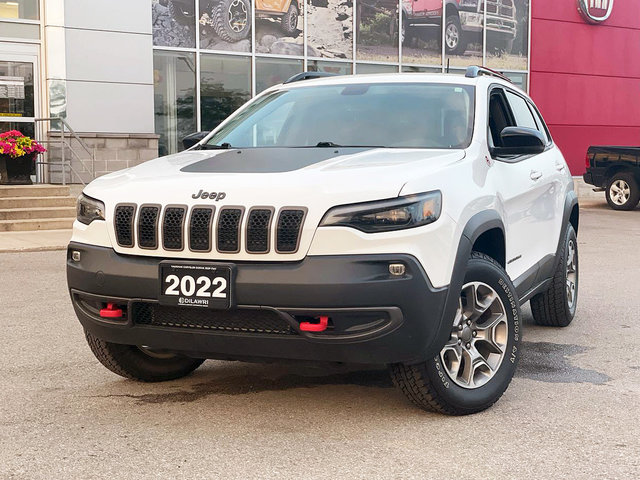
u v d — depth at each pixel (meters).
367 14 20.92
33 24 16.80
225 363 5.84
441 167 4.60
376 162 4.58
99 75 17.19
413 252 4.19
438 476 3.75
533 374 5.57
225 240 4.24
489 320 4.81
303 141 5.34
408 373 4.45
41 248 12.21
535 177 6.03
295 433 4.33
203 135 5.95
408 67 21.64
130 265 4.42
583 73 25.03
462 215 4.50
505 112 6.03
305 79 6.34
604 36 25.38
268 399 4.94
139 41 17.55
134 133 17.52
